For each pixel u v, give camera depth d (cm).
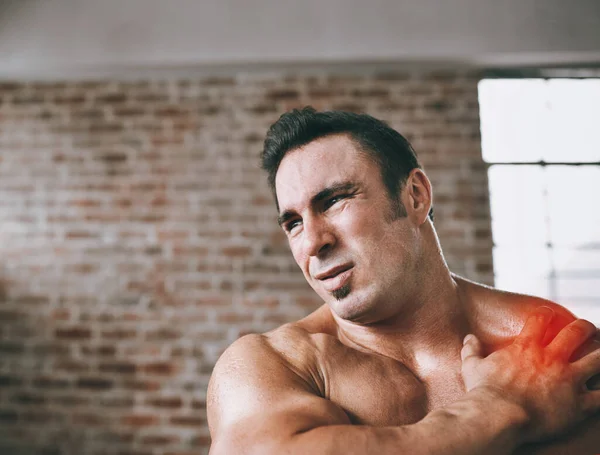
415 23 369
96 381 344
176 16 370
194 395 341
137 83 378
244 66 369
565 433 78
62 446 338
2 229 363
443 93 376
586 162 381
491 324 93
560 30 368
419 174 92
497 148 382
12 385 345
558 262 370
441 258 93
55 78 379
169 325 348
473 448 69
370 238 84
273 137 90
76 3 371
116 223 360
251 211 360
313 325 95
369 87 376
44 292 355
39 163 370
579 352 84
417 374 89
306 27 368
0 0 368
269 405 76
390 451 68
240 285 351
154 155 368
